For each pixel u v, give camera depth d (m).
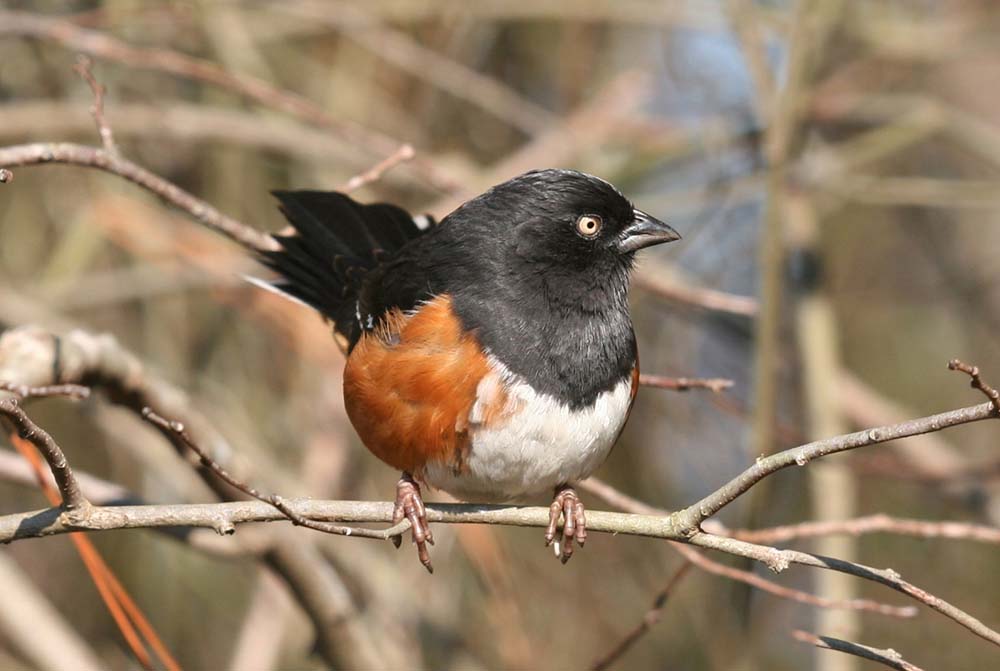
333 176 11.62
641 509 7.39
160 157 11.68
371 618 10.01
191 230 10.92
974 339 13.04
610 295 7.03
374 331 6.82
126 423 9.91
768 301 9.50
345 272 7.93
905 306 13.23
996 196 11.08
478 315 6.71
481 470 6.68
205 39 11.51
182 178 11.73
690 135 11.77
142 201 11.28
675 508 11.84
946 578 11.50
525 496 6.93
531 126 11.84
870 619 11.41
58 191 11.34
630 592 11.12
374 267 7.86
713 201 11.70
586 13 11.98
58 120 10.65
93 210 10.57
